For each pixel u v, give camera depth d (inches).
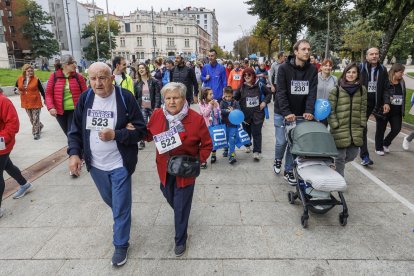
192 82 313.0
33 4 2267.5
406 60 2235.5
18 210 163.3
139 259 120.2
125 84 266.4
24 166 232.7
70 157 115.3
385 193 173.8
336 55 1813.5
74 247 129.2
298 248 124.8
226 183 192.5
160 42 4212.6
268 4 1097.4
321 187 132.1
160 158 119.3
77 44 2861.7
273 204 163.5
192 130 116.3
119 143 116.3
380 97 223.0
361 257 118.6
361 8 410.0
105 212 159.5
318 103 161.6
